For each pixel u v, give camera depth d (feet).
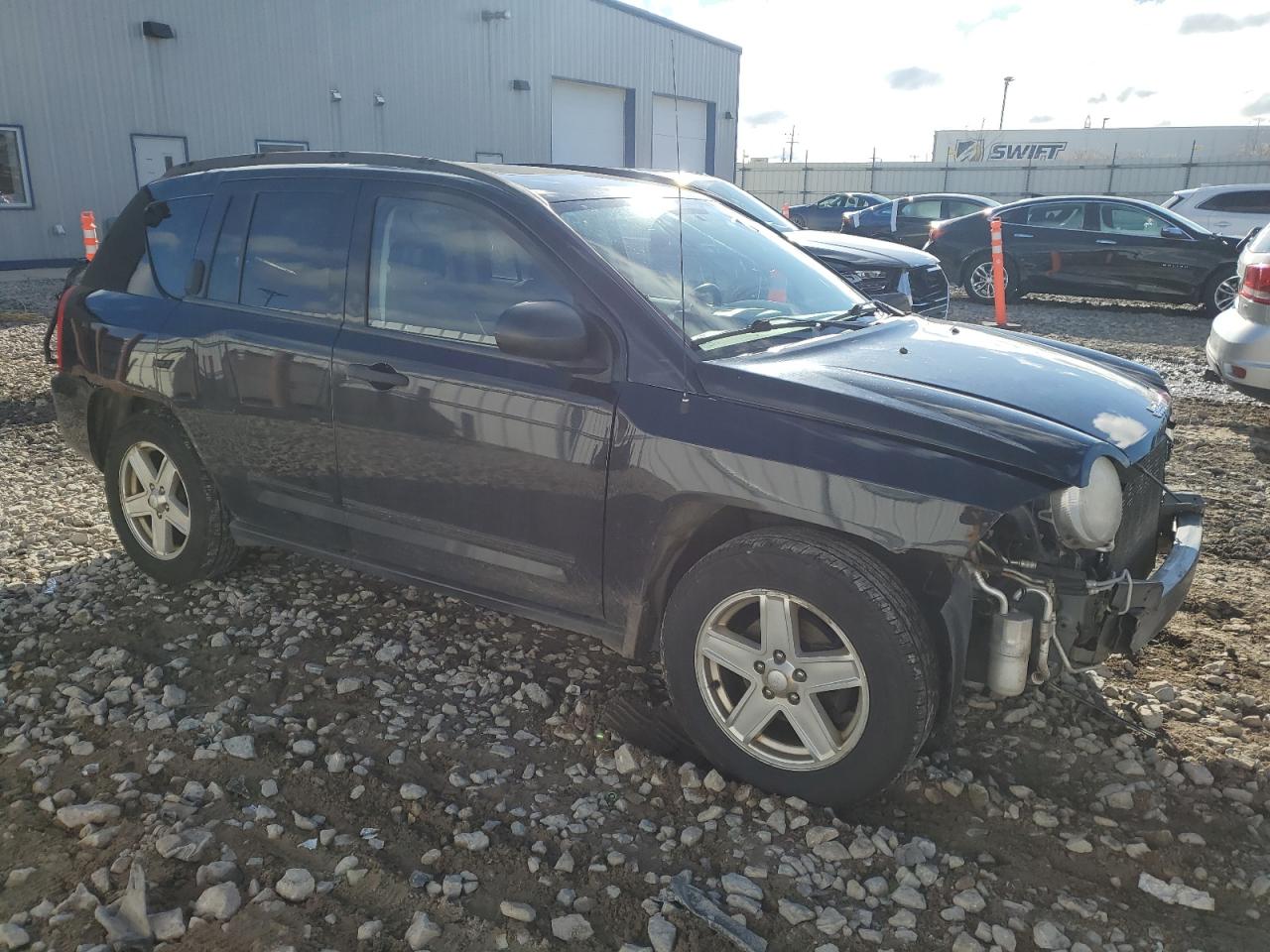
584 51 87.25
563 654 12.16
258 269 12.27
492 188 10.68
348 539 11.88
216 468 12.76
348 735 10.28
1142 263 44.39
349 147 71.51
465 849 8.52
